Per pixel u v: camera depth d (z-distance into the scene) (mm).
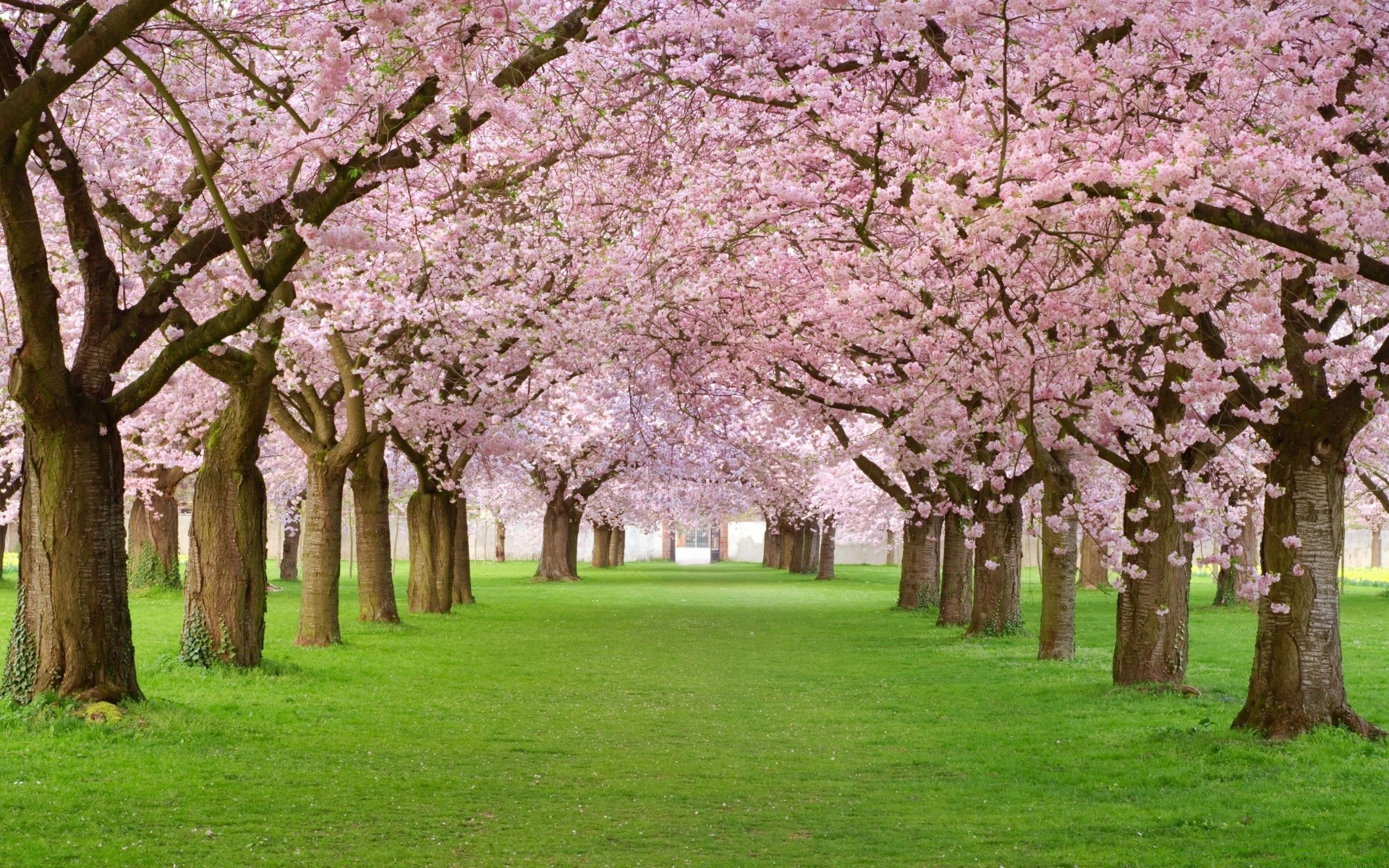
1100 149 11320
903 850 8898
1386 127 10789
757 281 20422
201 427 34500
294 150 12805
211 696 16078
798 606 39719
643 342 24297
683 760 12797
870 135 14570
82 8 10336
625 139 16016
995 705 16859
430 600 33719
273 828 9305
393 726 14680
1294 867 8180
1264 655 12938
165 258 13742
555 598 42500
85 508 13203
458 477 33625
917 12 9398
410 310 20562
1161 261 11648
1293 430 12688
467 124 11812
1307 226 9758
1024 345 14273
